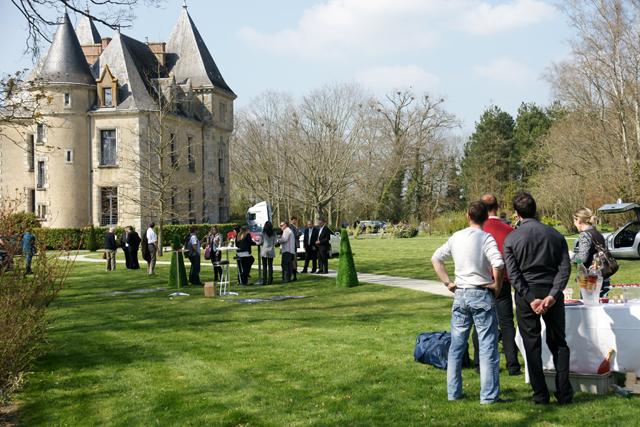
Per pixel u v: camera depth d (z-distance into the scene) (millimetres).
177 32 58688
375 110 69438
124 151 47094
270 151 64938
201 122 55938
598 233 8680
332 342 10281
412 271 23219
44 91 15289
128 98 47781
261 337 10906
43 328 9797
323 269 23078
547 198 47406
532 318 6641
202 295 17484
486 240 6766
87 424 6762
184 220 53125
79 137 47281
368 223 67688
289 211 65688
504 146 83250
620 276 18688
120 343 10680
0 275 8883
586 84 38125
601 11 34469
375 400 7121
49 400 7586
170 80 51312
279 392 7566
